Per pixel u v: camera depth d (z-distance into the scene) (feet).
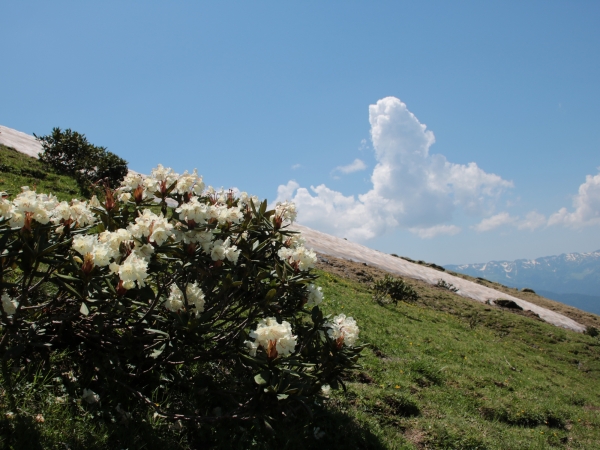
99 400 14.92
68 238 15.10
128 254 14.34
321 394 20.06
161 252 15.43
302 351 17.07
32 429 12.47
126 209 16.96
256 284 17.10
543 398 41.06
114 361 15.53
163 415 15.44
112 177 74.79
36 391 14.14
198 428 15.97
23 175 63.36
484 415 32.55
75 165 74.95
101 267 14.24
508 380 44.45
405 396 27.89
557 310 169.78
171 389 17.62
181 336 15.42
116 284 13.98
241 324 17.12
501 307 137.08
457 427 26.48
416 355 41.96
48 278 13.83
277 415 17.80
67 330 16.93
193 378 17.97
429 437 24.09
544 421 34.96
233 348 16.84
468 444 24.63
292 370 15.21
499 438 27.48
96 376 16.15
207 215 15.83
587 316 170.30
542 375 54.80
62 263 13.91
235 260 16.14
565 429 35.78
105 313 15.25
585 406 45.32
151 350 16.39
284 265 16.99
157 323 16.02
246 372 18.35
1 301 13.48
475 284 165.07
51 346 16.46
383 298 75.31
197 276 17.43
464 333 71.20
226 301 17.06
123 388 15.89
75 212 15.43
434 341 53.01
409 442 22.62
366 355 36.04
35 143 96.07
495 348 65.26
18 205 13.67
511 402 35.78
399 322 59.00
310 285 18.17
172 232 15.42
